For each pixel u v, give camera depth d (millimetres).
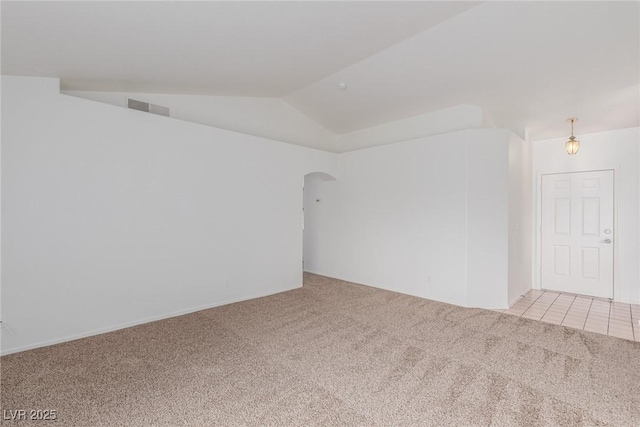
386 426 1771
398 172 4715
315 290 4863
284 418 1839
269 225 4633
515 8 2398
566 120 4355
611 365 2494
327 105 4980
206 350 2746
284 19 2264
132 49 2441
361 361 2549
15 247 2686
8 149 2645
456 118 4406
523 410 1914
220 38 2434
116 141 3215
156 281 3516
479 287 3998
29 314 2760
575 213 4859
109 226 3180
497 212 3979
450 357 2623
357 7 2252
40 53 2316
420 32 2828
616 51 2770
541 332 3193
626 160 4457
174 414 1875
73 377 2289
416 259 4512
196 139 3834
